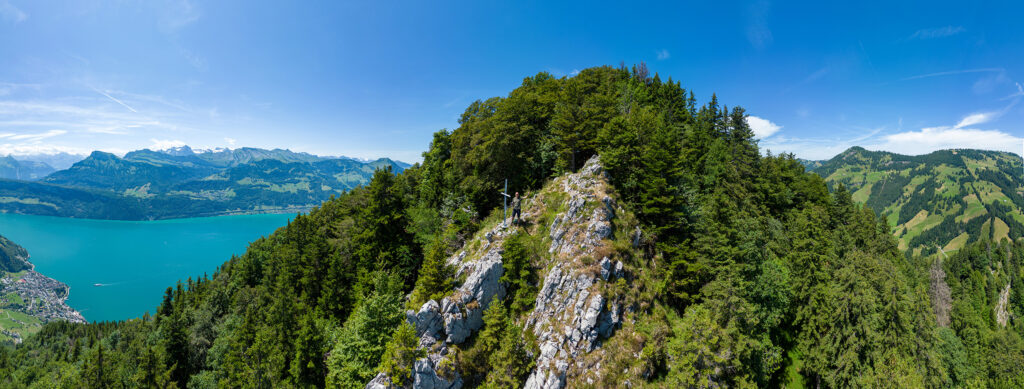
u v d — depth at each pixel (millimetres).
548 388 40938
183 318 73500
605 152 55031
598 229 48250
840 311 47219
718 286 44906
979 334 74562
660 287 48062
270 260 87312
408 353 42906
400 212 64188
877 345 45656
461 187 66812
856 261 51188
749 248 49000
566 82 79438
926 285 84062
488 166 64875
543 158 62094
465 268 49719
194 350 70125
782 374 51312
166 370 65312
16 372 116688
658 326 44188
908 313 48969
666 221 53031
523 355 42750
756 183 69562
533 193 60000
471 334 46594
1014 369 67188
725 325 43094
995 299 144625
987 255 174375
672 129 68938
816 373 50844
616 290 45188
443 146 83562
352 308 61281
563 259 47531
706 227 52000
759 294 47219
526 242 51094
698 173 67750
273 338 59594
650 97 87688
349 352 47469
